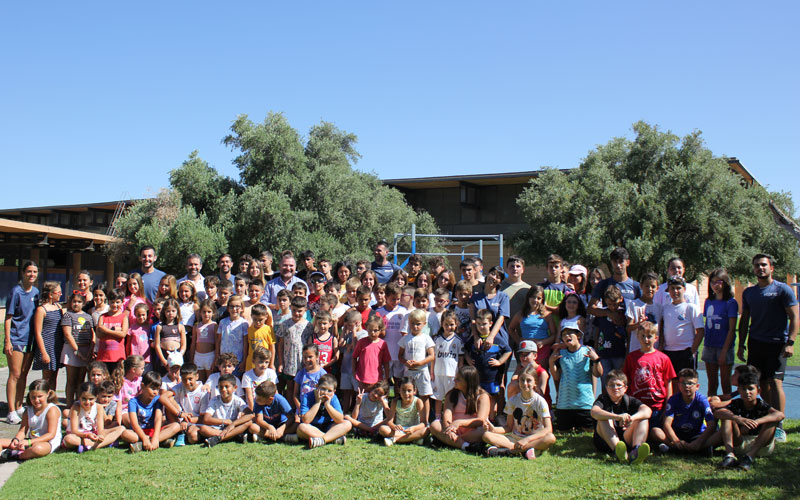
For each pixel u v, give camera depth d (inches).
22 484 192.7
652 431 224.8
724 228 786.8
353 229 1002.1
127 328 289.1
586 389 256.7
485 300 269.0
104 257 1375.5
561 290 282.4
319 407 251.3
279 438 247.4
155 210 970.1
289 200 954.1
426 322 261.7
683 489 180.5
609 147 931.3
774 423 209.2
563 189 884.0
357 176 1052.5
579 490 181.6
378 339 270.4
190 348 287.0
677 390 245.1
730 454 206.1
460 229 1243.2
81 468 209.6
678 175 807.1
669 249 798.5
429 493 180.2
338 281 327.3
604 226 832.3
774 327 238.5
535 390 244.8
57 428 235.0
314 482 191.6
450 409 240.5
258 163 973.8
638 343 249.9
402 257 1101.1
